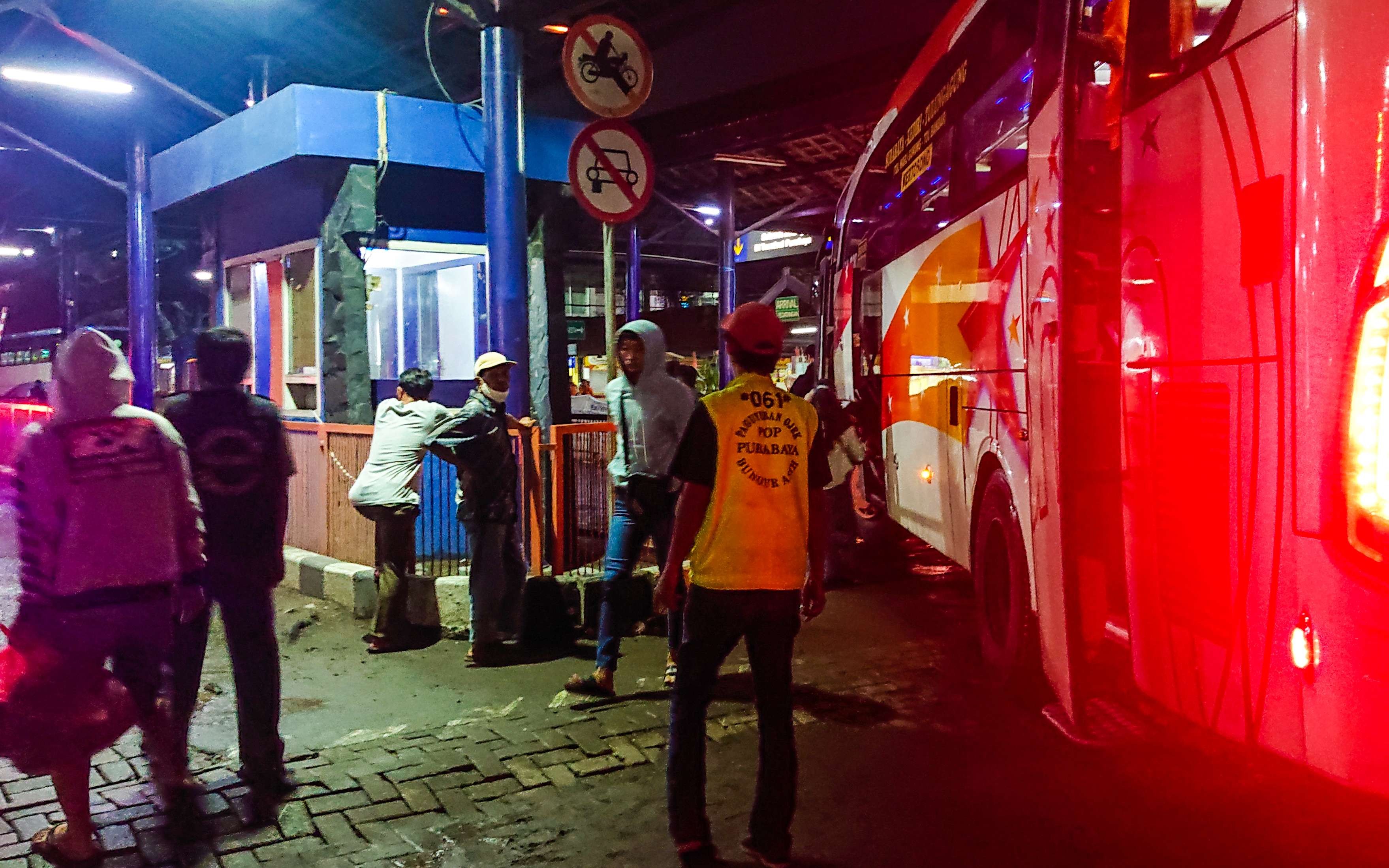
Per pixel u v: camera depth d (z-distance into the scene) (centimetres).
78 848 359
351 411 954
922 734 484
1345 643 269
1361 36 267
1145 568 365
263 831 387
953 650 637
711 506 349
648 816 400
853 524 963
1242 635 307
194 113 1555
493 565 619
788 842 349
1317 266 274
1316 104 274
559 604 684
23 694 351
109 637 361
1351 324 267
